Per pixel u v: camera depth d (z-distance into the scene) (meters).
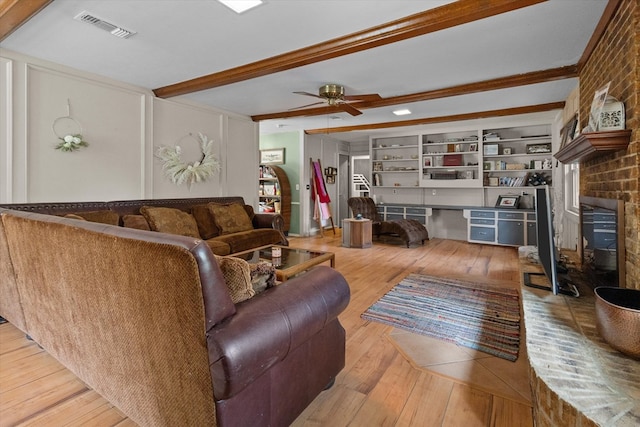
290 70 3.39
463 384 1.82
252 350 1.14
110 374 1.48
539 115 5.49
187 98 4.53
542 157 5.98
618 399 1.12
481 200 6.74
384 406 1.65
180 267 1.07
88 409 1.64
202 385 1.12
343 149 8.66
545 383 1.22
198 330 1.09
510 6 2.04
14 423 1.54
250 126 5.70
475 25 2.44
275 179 7.06
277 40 2.71
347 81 3.73
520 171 6.25
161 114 4.26
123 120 3.83
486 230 6.12
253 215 5.04
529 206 6.12
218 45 2.81
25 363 2.04
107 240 1.29
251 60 3.16
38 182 3.16
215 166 4.99
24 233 1.79
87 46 2.85
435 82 3.74
